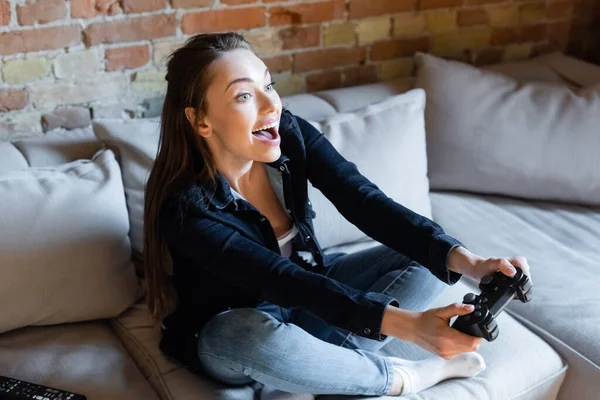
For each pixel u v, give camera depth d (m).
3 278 1.41
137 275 1.67
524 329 1.55
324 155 1.48
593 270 1.71
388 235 1.36
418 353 1.47
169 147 1.33
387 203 1.38
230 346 1.28
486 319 1.12
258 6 2.00
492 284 1.20
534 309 1.60
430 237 1.31
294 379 1.27
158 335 1.51
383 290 1.41
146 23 1.86
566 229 1.88
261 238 1.38
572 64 2.28
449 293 1.62
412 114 1.86
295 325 1.34
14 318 1.44
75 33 1.78
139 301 1.61
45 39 1.75
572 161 1.94
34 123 1.83
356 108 1.97
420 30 2.32
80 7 1.76
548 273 1.69
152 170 1.36
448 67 1.99
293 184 1.46
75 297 1.48
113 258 1.51
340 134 1.76
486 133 1.94
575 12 2.58
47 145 1.67
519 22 2.48
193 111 1.28
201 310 1.40
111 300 1.52
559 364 1.49
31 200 1.44
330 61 2.21
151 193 1.35
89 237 1.47
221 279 1.38
